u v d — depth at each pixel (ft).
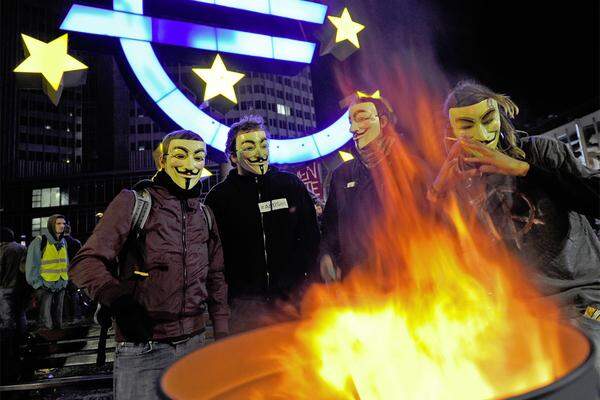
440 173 4.70
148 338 5.20
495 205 4.81
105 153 163.53
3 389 13.20
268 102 267.39
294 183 8.31
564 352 2.08
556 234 4.52
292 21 14.32
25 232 126.11
